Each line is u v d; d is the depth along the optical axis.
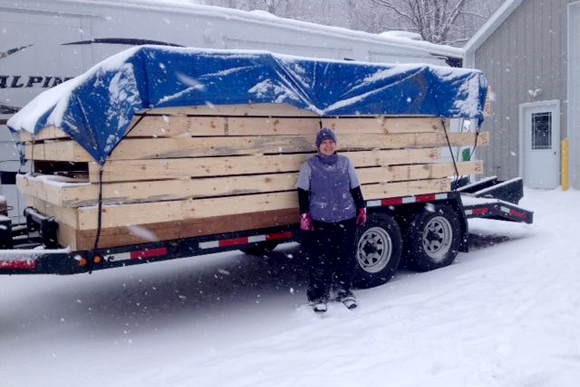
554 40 13.02
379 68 5.80
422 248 6.44
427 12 25.00
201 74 4.65
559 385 3.41
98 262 4.54
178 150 4.73
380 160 5.98
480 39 14.41
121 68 4.33
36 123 4.82
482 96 6.66
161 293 6.13
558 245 7.27
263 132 5.20
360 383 3.56
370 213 5.95
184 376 3.86
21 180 5.95
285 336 4.53
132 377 3.90
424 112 6.17
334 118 5.63
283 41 9.30
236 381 3.72
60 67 7.22
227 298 5.87
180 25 8.13
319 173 5.18
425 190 6.40
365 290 5.87
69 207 4.36
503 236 8.33
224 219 5.26
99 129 4.30
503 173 14.45
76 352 4.45
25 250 4.48
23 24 6.96
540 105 13.38
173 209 4.71
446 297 5.30
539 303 4.90
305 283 6.41
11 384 3.87
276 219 5.60
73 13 7.26
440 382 3.50
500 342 4.07
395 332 4.44
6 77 6.89
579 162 12.53
